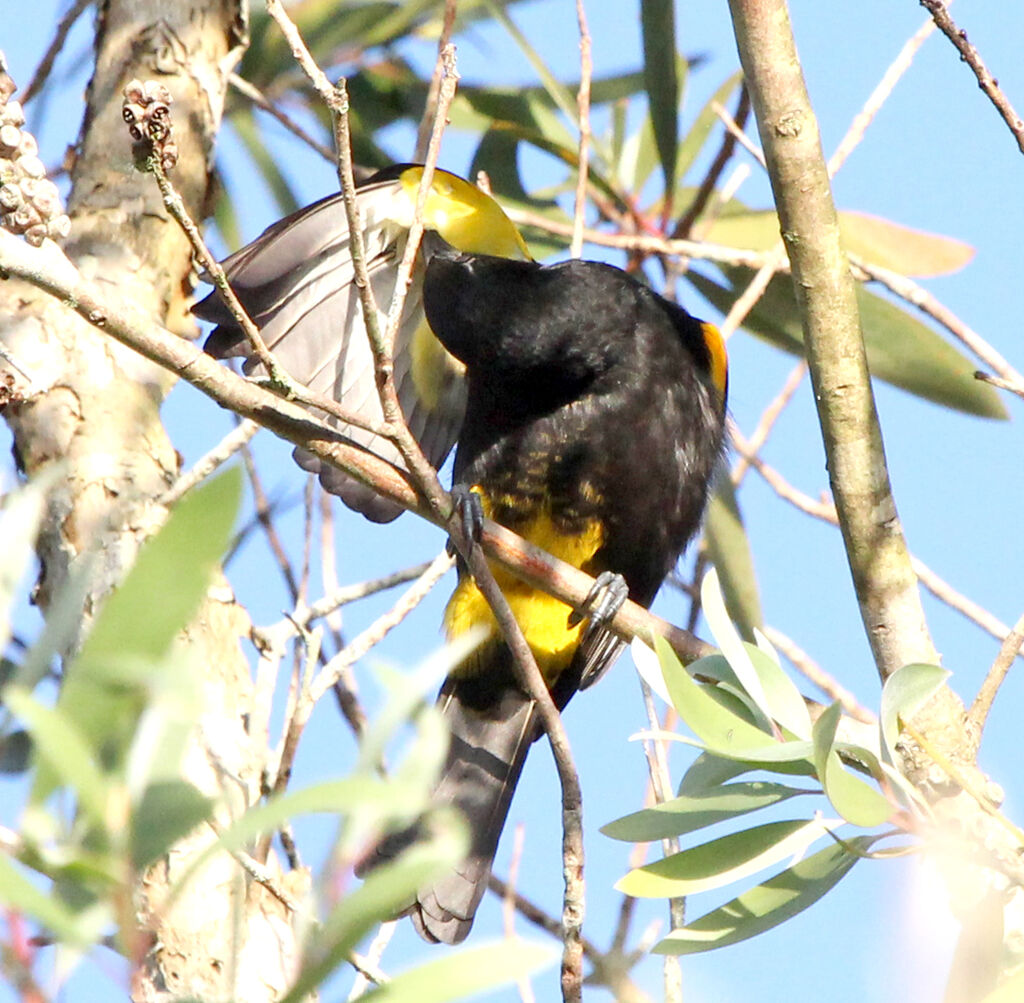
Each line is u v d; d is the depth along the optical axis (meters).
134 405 8.93
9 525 3.84
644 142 12.75
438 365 11.82
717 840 6.49
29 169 6.58
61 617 3.91
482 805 10.52
